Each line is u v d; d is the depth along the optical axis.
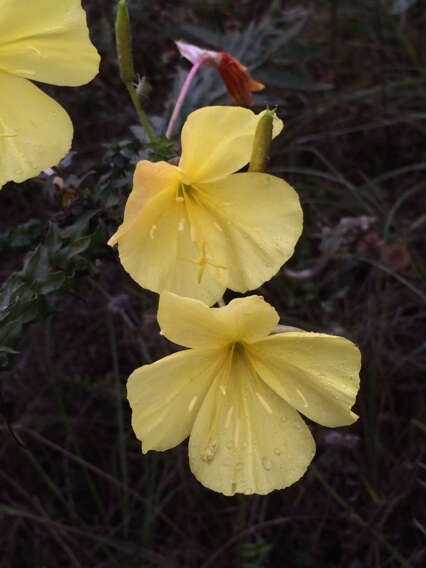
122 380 0.37
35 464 0.33
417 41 0.47
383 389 0.34
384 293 0.36
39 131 0.19
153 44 0.38
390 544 0.32
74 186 0.23
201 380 0.18
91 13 0.39
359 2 0.48
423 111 0.45
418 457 0.31
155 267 0.19
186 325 0.17
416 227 0.40
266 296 0.37
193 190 0.19
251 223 0.19
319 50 0.39
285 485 0.19
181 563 0.33
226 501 0.34
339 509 0.33
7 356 0.20
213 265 0.19
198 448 0.19
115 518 0.35
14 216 0.37
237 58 0.33
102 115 0.39
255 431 0.19
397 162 0.44
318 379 0.18
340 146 0.44
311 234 0.40
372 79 0.45
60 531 0.32
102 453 0.36
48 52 0.18
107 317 0.37
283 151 0.41
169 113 0.26
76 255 0.21
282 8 0.42
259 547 0.32
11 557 0.33
